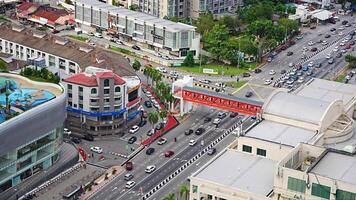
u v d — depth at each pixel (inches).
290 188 7765.8
